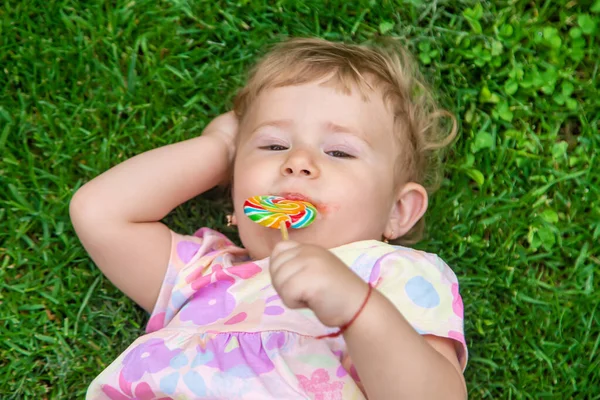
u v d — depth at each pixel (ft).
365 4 3.78
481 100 3.78
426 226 3.71
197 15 3.76
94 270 3.62
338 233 3.30
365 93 3.38
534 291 3.71
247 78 3.62
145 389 3.23
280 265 2.83
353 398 3.14
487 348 3.68
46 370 3.61
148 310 3.46
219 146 3.51
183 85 3.73
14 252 3.61
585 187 3.76
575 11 3.81
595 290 3.72
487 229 3.76
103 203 3.37
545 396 3.67
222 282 3.35
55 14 3.70
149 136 3.69
